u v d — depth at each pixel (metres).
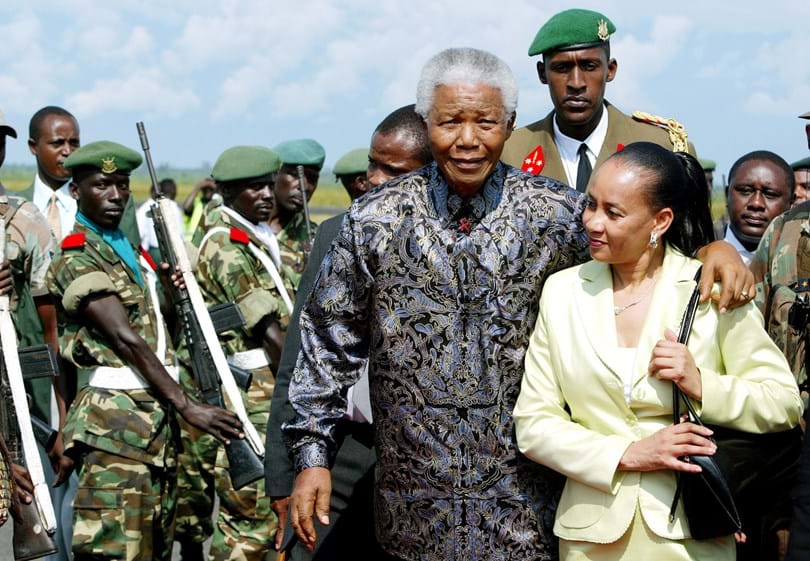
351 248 3.54
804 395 4.22
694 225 3.52
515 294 3.48
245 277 6.30
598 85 4.61
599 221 3.32
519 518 3.49
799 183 7.21
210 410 5.62
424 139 4.34
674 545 3.29
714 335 3.36
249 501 6.06
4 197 5.86
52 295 5.66
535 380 3.46
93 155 5.62
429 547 3.52
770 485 3.42
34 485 4.80
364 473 4.32
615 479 3.32
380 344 3.53
